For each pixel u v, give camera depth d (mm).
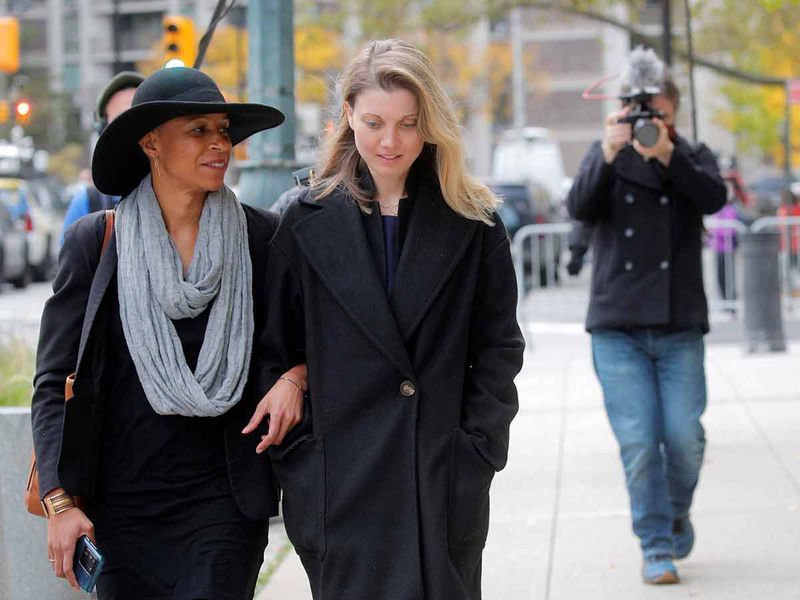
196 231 4289
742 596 6570
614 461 9703
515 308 4324
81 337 4105
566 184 45812
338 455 4129
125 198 4312
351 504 4094
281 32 8414
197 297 4121
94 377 4137
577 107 94562
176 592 4137
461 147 4148
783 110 43281
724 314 19750
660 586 6770
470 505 4145
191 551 4184
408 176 4254
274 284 4246
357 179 4250
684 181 6516
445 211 4207
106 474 4223
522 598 6707
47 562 5934
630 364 6676
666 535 6758
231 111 4129
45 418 4172
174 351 4117
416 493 4090
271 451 4238
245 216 4363
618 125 6570
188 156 4168
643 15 28781
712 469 9328
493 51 61219
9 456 5887
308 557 4223
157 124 4145
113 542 4219
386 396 4125
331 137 4301
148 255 4148
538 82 69875
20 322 12273
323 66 41156
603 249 6762
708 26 28656
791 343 16578
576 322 19438
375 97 4035
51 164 63844
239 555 4203
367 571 4086
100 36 87562
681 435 6660
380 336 4098
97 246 4258
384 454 4086
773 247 15125
